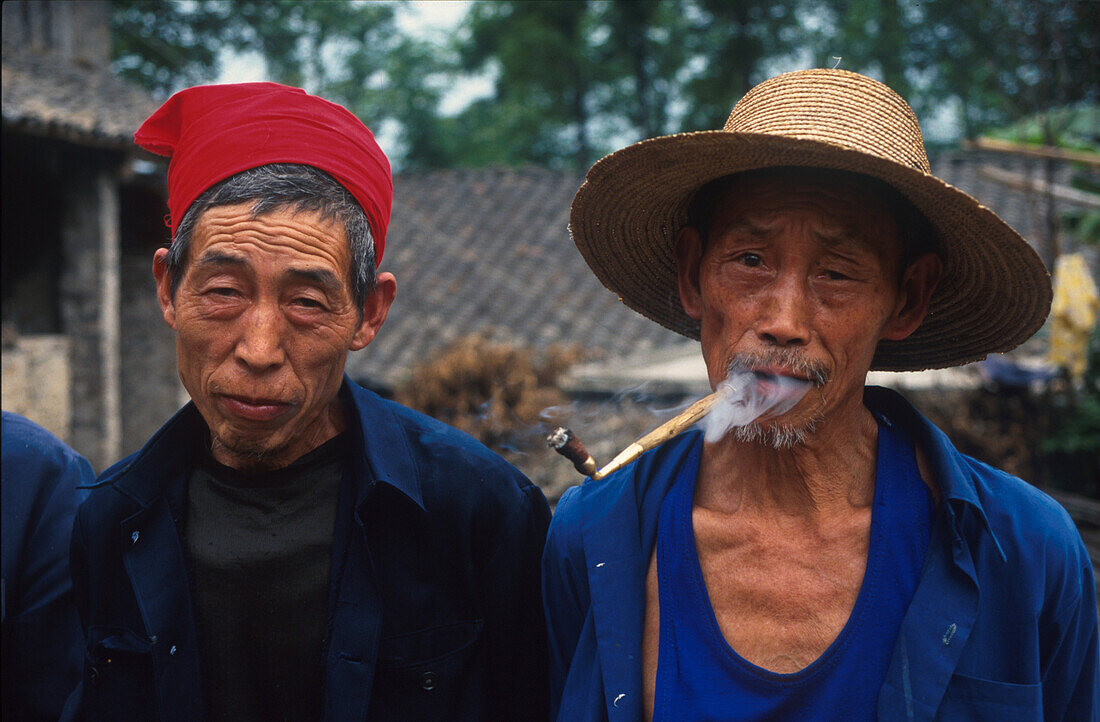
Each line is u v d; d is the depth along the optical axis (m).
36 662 1.68
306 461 1.42
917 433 1.31
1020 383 6.18
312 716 1.41
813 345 1.17
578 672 1.33
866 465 1.31
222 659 1.39
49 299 7.84
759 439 1.24
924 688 1.16
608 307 11.18
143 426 9.77
